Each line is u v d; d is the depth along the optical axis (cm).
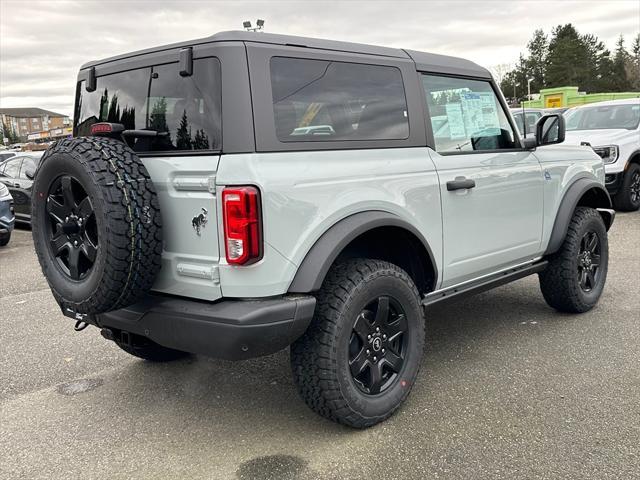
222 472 292
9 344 494
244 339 274
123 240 275
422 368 405
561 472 278
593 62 7656
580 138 1037
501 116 435
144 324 305
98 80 355
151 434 333
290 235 284
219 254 281
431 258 357
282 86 294
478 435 314
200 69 289
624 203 1021
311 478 283
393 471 286
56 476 295
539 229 455
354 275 309
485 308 536
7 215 974
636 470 277
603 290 566
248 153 275
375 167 326
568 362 404
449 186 369
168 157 297
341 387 304
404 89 357
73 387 402
